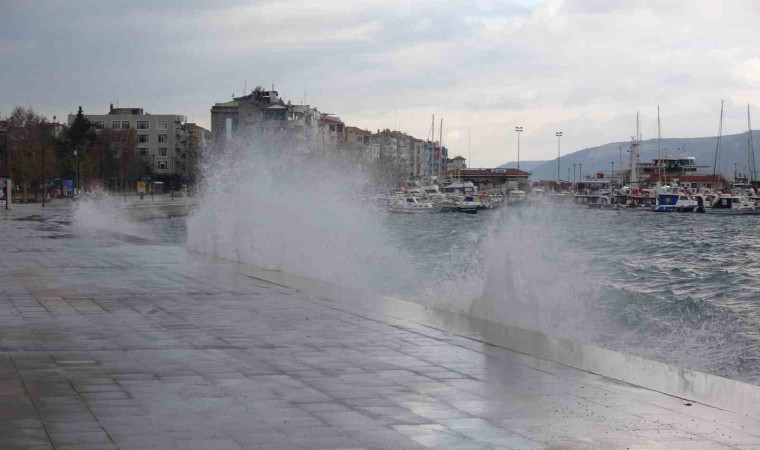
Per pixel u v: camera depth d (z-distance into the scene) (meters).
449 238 62.34
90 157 135.12
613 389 8.54
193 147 179.50
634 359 10.16
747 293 31.45
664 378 9.05
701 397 8.19
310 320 13.34
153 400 7.84
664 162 188.38
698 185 175.75
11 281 19.17
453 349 10.79
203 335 11.81
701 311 22.34
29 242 33.34
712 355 15.52
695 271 40.97
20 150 108.25
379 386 8.59
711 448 6.48
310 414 7.39
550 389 8.50
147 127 175.00
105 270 22.02
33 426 6.83
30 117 135.50
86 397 7.93
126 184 147.75
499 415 7.43
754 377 13.62
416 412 7.51
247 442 6.46
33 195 115.12
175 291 17.36
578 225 80.19
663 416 7.46
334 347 10.90
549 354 10.43
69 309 14.54
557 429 6.98
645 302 22.59
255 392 8.24
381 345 11.06
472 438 6.68
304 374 9.16
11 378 8.79
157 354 10.32
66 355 10.18
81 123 145.88
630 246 59.97
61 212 69.12
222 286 18.34
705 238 75.06
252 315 13.89
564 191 180.50
